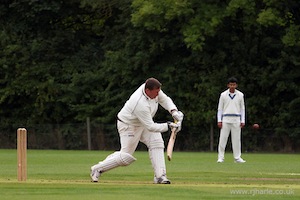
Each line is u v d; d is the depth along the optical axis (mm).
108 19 152500
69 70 148750
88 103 147625
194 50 136875
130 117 51156
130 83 143500
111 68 144250
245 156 106500
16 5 148375
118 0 144500
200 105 137375
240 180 54219
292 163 82250
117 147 139750
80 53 150750
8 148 148000
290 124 134000
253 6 131250
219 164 79375
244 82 136750
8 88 148750
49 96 147875
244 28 133875
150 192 42656
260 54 136750
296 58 131875
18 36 150375
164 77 140750
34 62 148750
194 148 136125
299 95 134250
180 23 135625
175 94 140000
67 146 141125
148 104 50656
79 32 152750
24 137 50406
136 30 141875
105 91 145250
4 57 149250
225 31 136500
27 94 148250
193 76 139125
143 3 134250
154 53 140000
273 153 127312
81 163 79875
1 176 57438
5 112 150375
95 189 44406
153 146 51094
